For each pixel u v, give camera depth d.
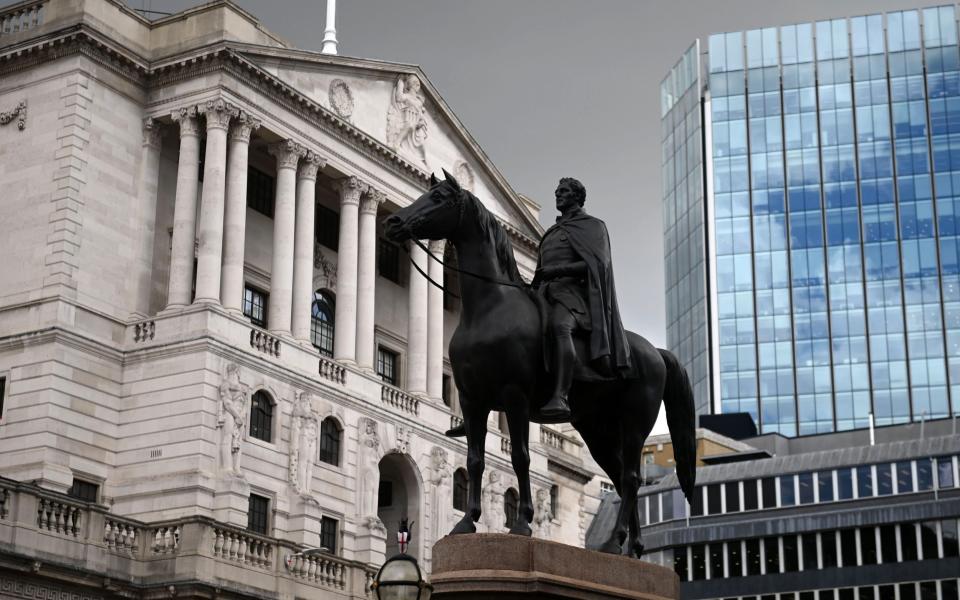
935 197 134.62
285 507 57.97
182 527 50.81
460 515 68.19
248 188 64.94
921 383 130.00
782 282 136.12
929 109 137.12
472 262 16.39
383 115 68.12
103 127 59.81
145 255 60.09
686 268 144.38
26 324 56.88
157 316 58.00
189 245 59.09
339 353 63.88
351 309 64.44
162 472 55.53
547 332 16.22
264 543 52.91
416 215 16.28
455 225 16.44
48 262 57.31
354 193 65.88
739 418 121.19
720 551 88.06
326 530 59.84
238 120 60.84
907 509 83.25
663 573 16.39
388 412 64.19
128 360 57.94
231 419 56.25
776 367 133.75
